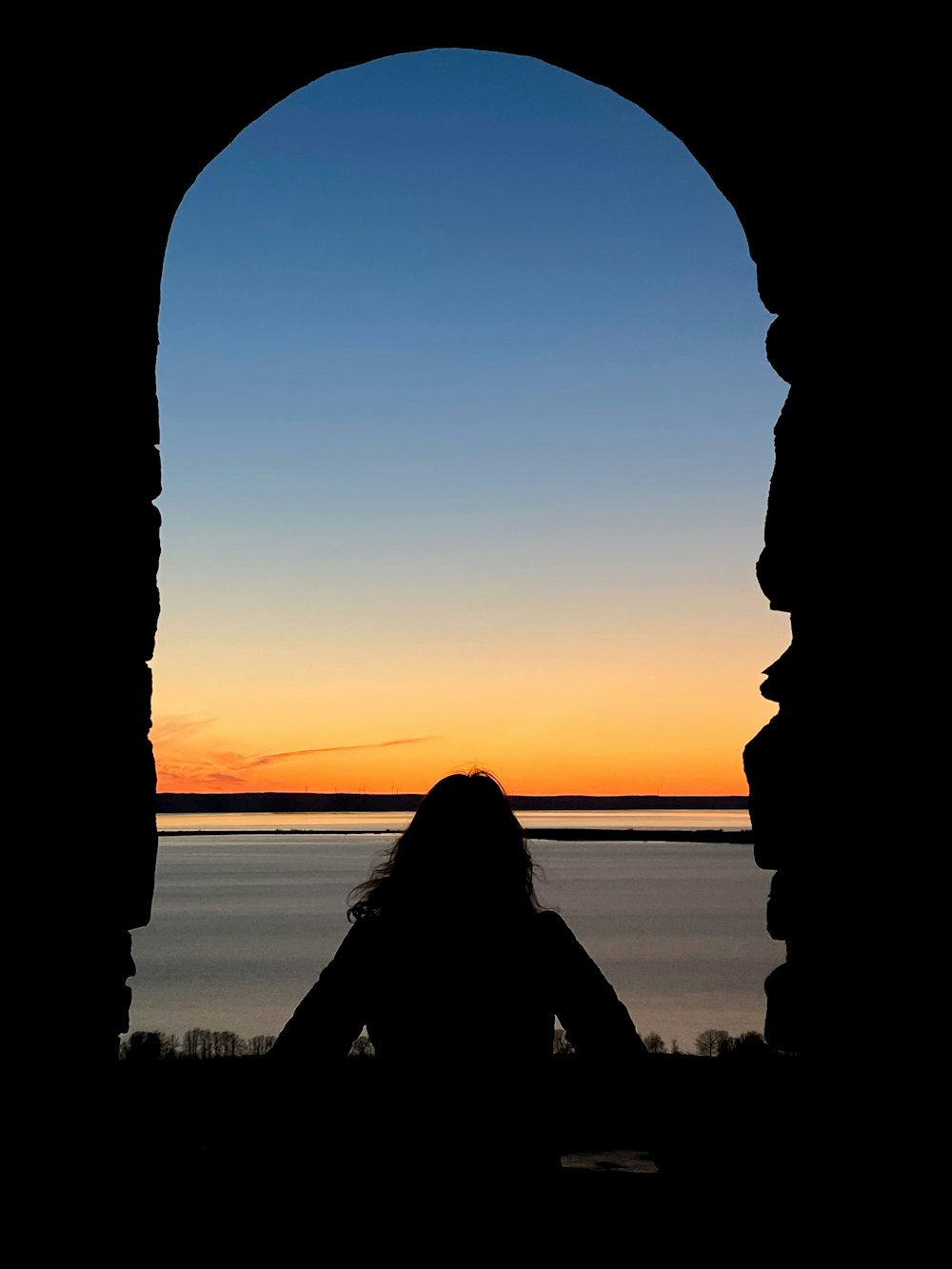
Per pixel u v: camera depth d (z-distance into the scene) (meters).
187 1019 42.03
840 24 2.81
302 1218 1.67
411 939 1.74
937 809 2.34
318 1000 1.73
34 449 2.57
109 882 2.88
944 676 2.34
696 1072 2.78
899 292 2.63
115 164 2.98
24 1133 2.35
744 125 3.32
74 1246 2.36
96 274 2.90
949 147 2.44
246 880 138.75
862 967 2.62
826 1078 2.74
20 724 2.46
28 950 2.44
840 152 2.93
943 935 2.29
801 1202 2.41
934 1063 2.30
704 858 194.50
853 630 2.77
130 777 3.02
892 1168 2.41
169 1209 2.19
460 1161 1.62
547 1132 1.68
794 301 3.20
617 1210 2.27
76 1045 2.68
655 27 3.24
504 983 1.71
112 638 2.96
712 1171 2.10
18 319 2.51
